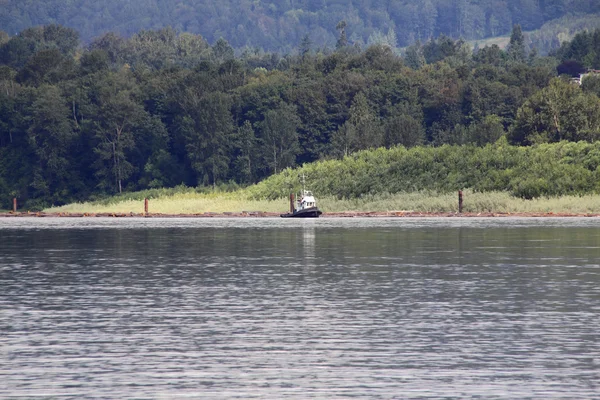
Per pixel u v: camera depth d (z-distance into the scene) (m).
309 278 157.38
